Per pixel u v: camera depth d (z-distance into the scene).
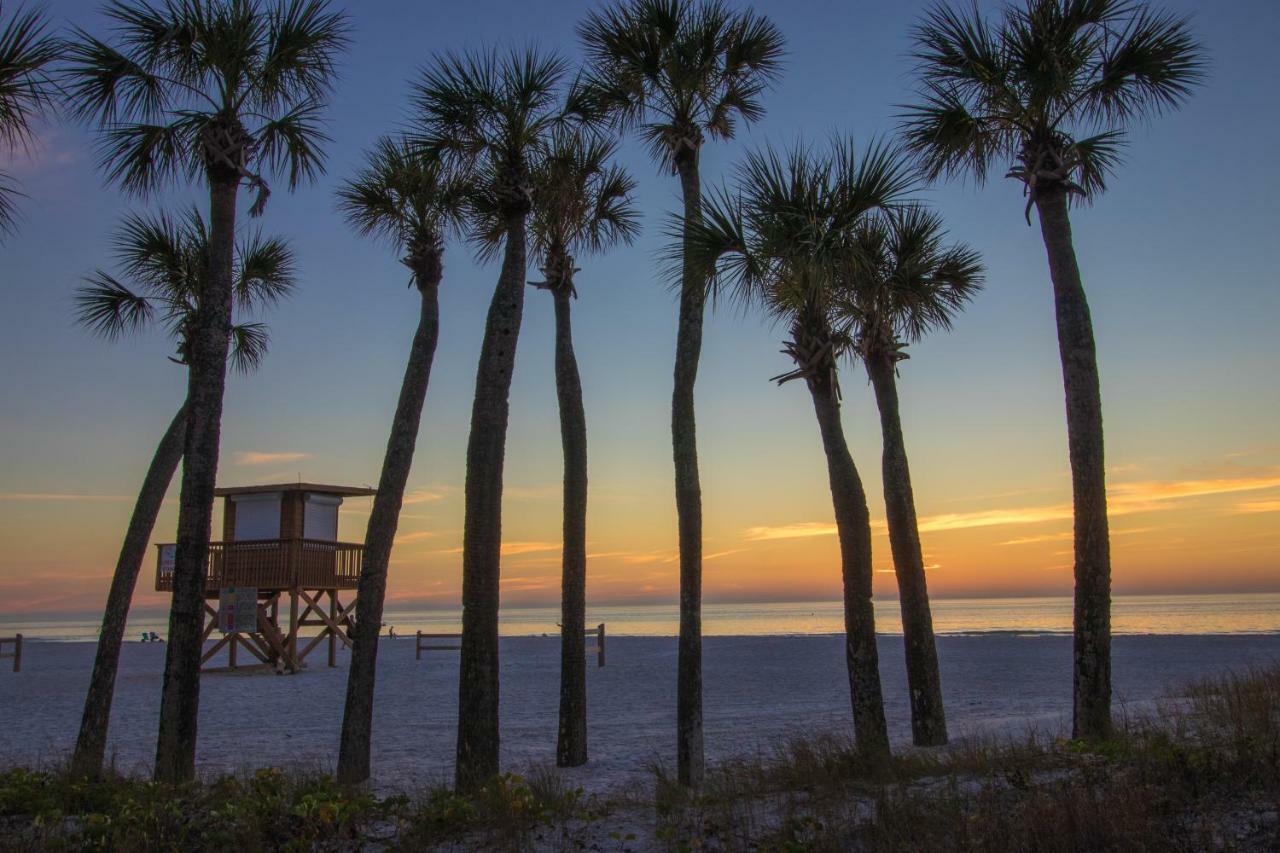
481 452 9.58
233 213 10.16
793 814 7.09
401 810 7.73
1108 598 9.90
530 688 22.28
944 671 23.73
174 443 11.27
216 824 7.10
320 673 26.36
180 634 9.39
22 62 8.29
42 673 28.97
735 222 10.03
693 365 10.66
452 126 10.49
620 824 7.35
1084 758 8.17
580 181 11.98
